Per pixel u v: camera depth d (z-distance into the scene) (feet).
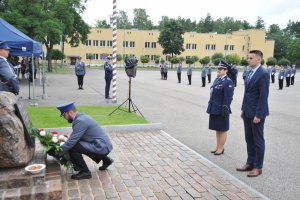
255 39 247.50
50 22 78.38
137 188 15.62
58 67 165.48
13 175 13.09
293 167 19.76
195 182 16.62
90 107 38.01
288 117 38.34
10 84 19.83
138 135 26.17
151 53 234.17
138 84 80.02
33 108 35.81
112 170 17.98
